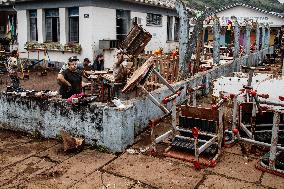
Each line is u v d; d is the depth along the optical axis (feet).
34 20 58.90
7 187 15.25
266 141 19.79
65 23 53.47
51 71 54.24
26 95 22.38
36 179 15.99
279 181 15.69
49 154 19.12
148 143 20.67
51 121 21.49
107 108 19.02
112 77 30.22
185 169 17.06
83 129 20.25
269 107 21.15
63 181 15.75
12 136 22.52
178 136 19.43
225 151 19.52
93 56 51.37
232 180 15.79
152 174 16.48
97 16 51.13
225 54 68.03
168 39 77.20
